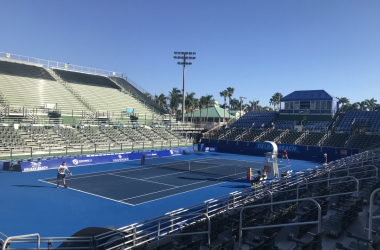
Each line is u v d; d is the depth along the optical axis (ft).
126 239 31.24
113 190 72.02
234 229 35.99
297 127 183.01
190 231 34.63
